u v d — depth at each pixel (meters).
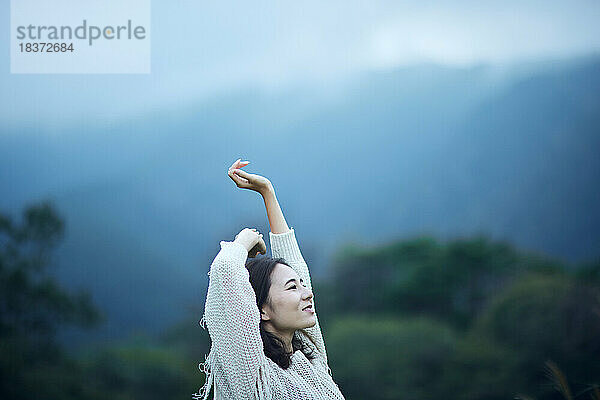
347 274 16.36
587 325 12.66
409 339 14.38
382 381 13.98
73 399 13.66
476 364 13.41
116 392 13.88
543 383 12.32
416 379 13.88
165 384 14.12
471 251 16.14
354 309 16.05
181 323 17.20
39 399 13.57
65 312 15.55
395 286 16.16
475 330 14.46
